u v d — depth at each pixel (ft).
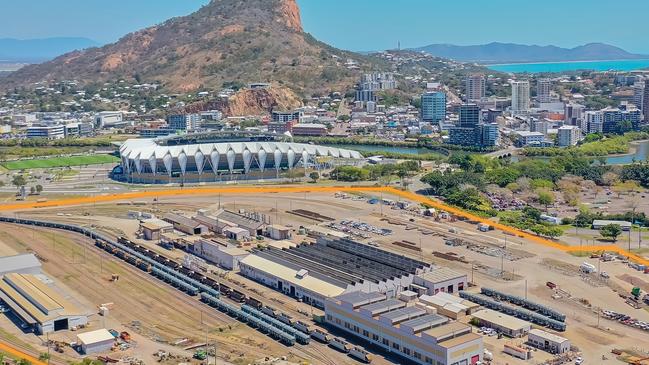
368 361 629.51
